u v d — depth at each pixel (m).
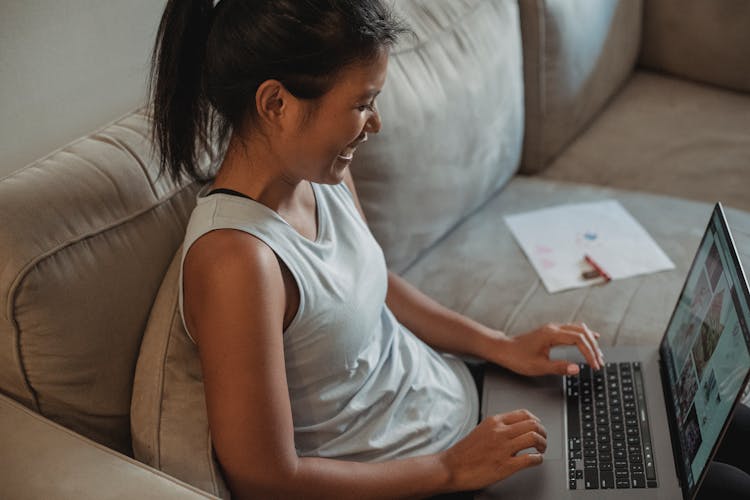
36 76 1.27
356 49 0.92
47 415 1.09
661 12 2.19
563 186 1.86
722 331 1.07
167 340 1.07
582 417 1.23
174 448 1.04
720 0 2.09
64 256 1.04
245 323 0.95
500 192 1.87
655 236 1.65
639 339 1.42
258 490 1.00
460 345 1.37
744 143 1.95
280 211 1.05
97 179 1.11
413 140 1.51
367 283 1.13
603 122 2.10
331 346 1.07
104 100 1.40
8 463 0.99
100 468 0.98
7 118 1.25
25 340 1.03
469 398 1.31
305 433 1.11
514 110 1.79
